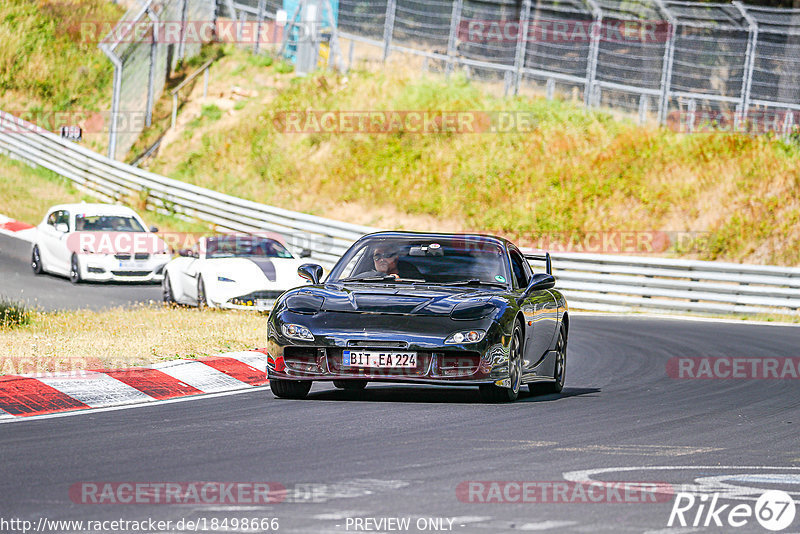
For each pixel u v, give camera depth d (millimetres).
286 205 121125
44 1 153750
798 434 32719
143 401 37188
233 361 45156
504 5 142625
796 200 111875
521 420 33812
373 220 117562
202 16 143750
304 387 38375
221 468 25234
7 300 70125
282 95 134750
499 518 20641
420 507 21438
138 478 24031
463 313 36281
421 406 36625
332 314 36500
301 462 26062
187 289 70250
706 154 118438
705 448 29547
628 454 28125
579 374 49438
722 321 82875
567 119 125938
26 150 128875
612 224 112562
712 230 109750
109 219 87562
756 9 121375
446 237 42375
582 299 91062
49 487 23016
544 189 117562
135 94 132750
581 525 20234
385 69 139000
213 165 127000
